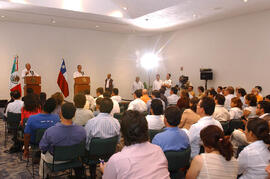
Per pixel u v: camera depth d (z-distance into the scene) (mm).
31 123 3098
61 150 2461
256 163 1886
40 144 2490
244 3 6363
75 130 2527
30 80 7395
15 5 6926
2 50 9188
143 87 11516
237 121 3777
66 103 2527
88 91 5598
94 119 2832
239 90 5363
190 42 9867
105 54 11477
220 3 6355
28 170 3520
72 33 10570
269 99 4504
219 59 8586
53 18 8555
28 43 9656
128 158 1252
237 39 7902
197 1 6156
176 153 2135
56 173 3412
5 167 3613
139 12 7590
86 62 10992
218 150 1645
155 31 10898
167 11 7133
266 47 7039
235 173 1657
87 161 2783
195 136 2613
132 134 1332
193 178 1660
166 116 2223
